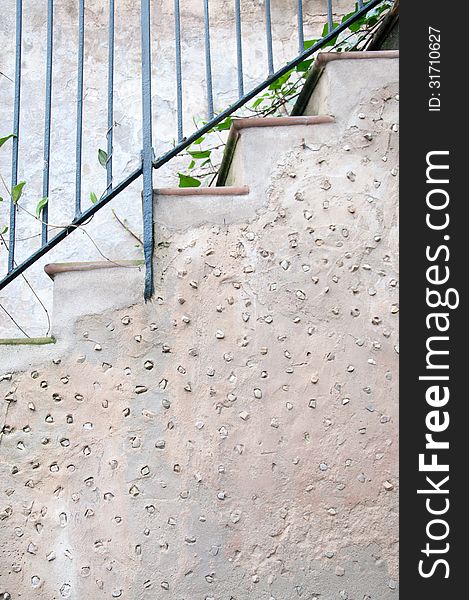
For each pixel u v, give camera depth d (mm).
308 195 2922
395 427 2779
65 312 2791
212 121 2936
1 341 2758
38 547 2641
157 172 4012
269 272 2855
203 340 2793
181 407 2746
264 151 2943
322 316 2838
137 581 2639
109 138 2955
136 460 2707
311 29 4234
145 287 2803
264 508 2701
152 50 4164
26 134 4027
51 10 3016
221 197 2898
